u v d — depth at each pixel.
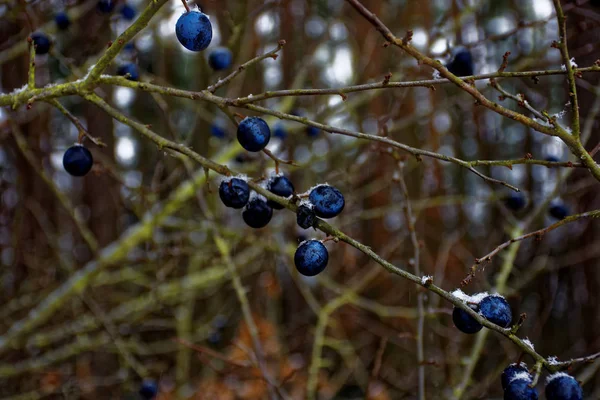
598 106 3.21
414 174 7.61
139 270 5.21
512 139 8.36
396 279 6.89
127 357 3.93
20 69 5.77
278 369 5.55
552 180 4.74
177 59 7.89
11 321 5.00
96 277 4.20
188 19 1.69
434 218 7.73
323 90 1.73
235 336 5.96
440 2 8.61
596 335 5.73
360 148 5.59
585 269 5.88
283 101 4.99
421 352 2.64
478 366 5.29
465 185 8.94
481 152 8.30
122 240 4.15
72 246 7.02
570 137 1.72
